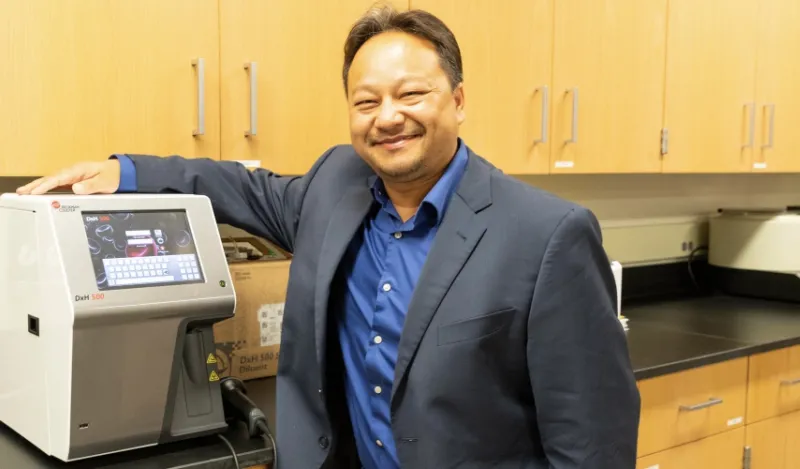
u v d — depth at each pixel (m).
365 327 1.19
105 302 1.10
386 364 1.13
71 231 1.11
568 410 1.04
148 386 1.18
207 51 1.55
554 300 1.03
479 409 1.07
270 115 1.64
